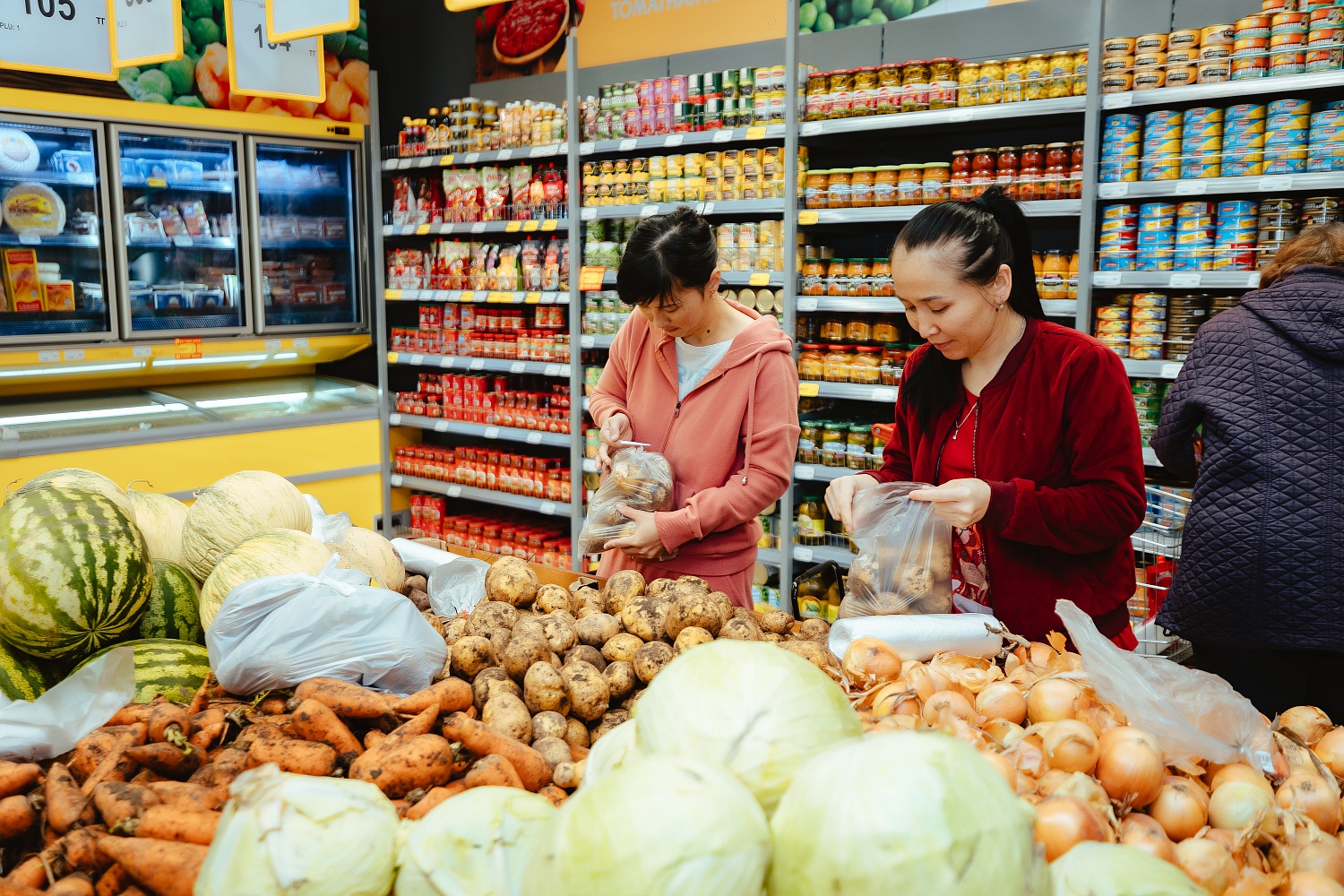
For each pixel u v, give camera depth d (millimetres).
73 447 4379
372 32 6309
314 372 6156
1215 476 2100
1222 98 2934
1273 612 2035
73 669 1550
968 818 654
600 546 2395
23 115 4473
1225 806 1027
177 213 5203
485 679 1393
